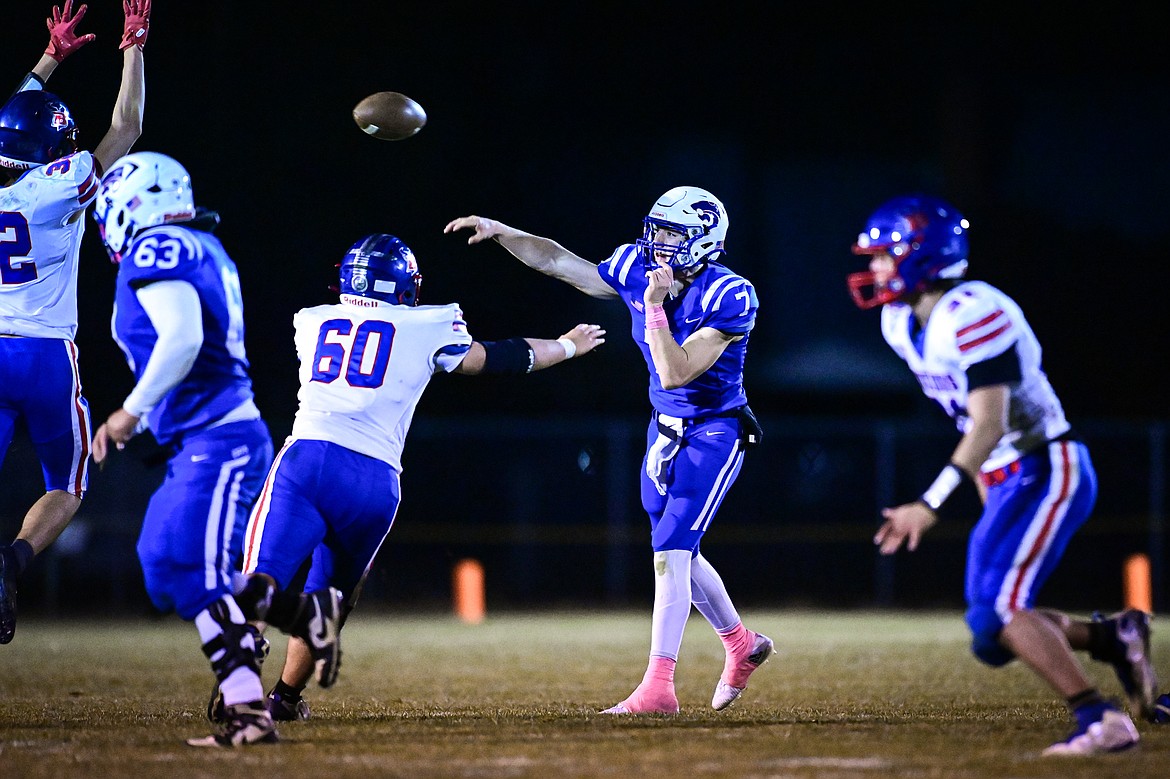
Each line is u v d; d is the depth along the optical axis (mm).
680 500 25141
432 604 66000
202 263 19125
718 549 69062
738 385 25812
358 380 21656
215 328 19344
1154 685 20969
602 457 68812
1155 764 17500
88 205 24844
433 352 22109
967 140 92250
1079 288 93375
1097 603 65188
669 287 24281
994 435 18062
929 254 18859
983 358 18203
